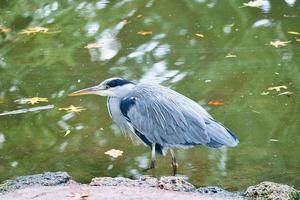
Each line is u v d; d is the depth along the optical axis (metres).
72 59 15.65
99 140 11.95
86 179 10.50
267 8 18.53
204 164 11.06
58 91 13.96
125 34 17.08
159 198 9.09
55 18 18.39
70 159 11.24
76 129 12.36
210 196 9.38
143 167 10.99
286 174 10.58
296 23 17.44
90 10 18.88
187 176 10.60
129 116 11.18
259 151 11.41
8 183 9.96
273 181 10.35
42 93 13.89
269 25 17.38
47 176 10.12
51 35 17.23
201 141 10.59
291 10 18.34
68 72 14.89
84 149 11.61
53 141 11.91
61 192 9.34
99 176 10.64
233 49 15.96
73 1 19.66
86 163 11.09
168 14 18.33
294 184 10.25
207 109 12.91
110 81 11.40
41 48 16.41
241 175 10.59
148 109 11.00
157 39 16.67
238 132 12.03
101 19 18.17
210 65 15.05
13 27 17.78
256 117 12.59
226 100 13.30
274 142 11.70
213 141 10.53
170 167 11.04
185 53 15.76
